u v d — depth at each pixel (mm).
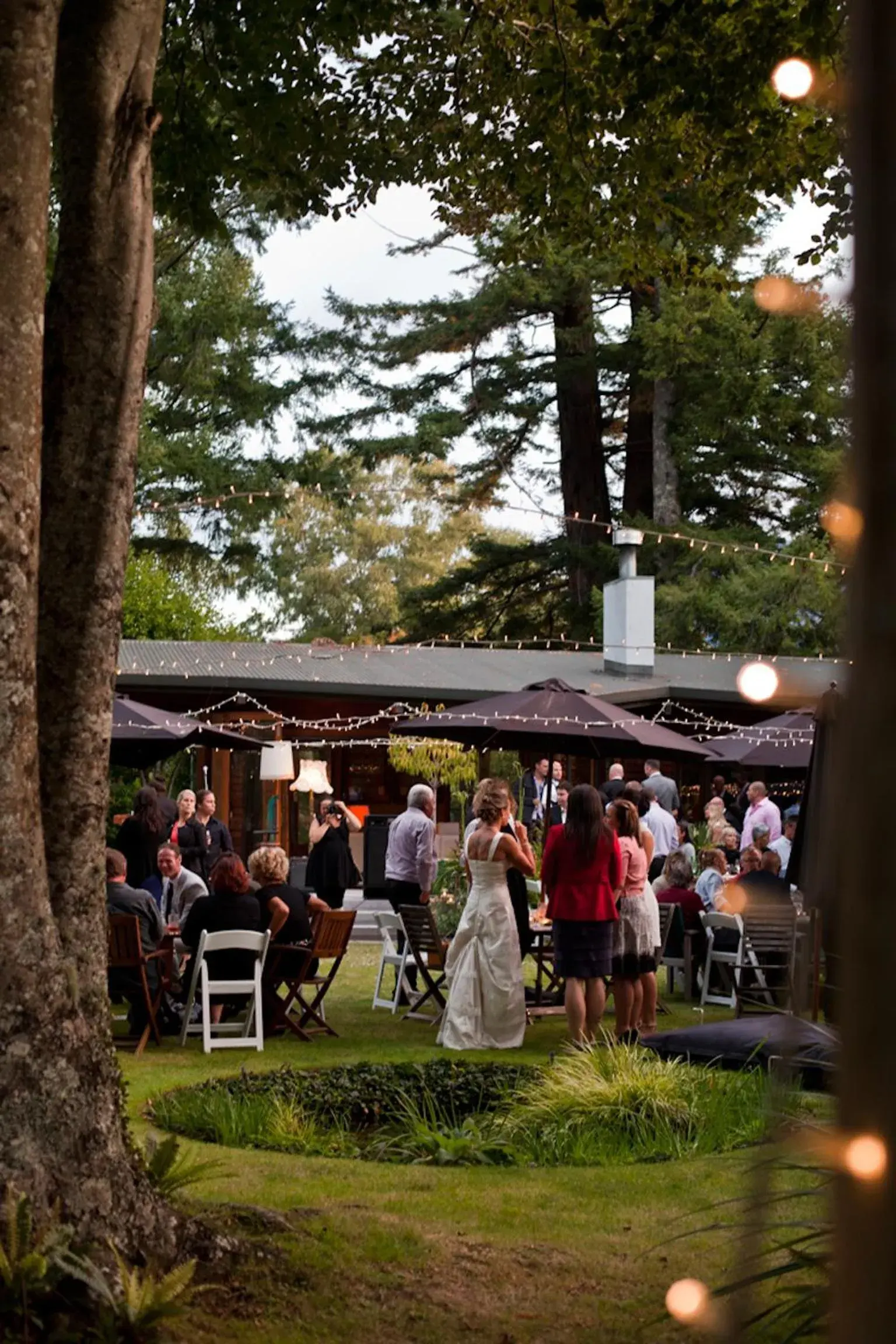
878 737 727
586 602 34031
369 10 9023
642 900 10406
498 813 10484
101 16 4629
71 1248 3982
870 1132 714
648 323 30469
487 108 9945
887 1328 712
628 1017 10328
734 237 28062
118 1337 3764
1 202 3967
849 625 744
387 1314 4453
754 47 8680
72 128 4613
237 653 24188
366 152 10055
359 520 47188
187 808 14805
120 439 4574
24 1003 4059
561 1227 5617
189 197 9336
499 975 10352
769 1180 1277
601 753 13922
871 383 740
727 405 30344
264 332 36594
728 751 15055
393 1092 8867
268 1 8914
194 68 9133
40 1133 4059
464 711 13328
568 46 9625
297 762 23047
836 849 753
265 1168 6637
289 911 10664
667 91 9008
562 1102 7590
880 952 719
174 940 10938
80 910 4367
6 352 3967
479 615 36094
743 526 32562
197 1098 8008
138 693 22531
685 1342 4262
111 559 4535
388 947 12656
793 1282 4426
